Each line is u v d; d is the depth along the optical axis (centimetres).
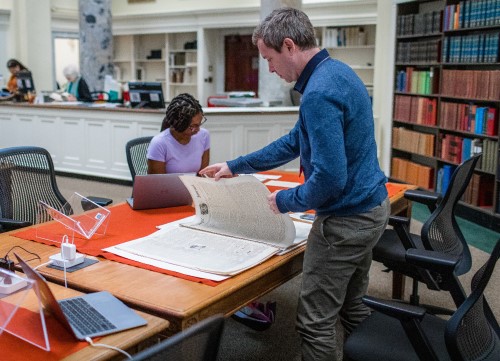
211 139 613
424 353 162
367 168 181
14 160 291
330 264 186
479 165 547
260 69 707
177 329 156
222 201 223
